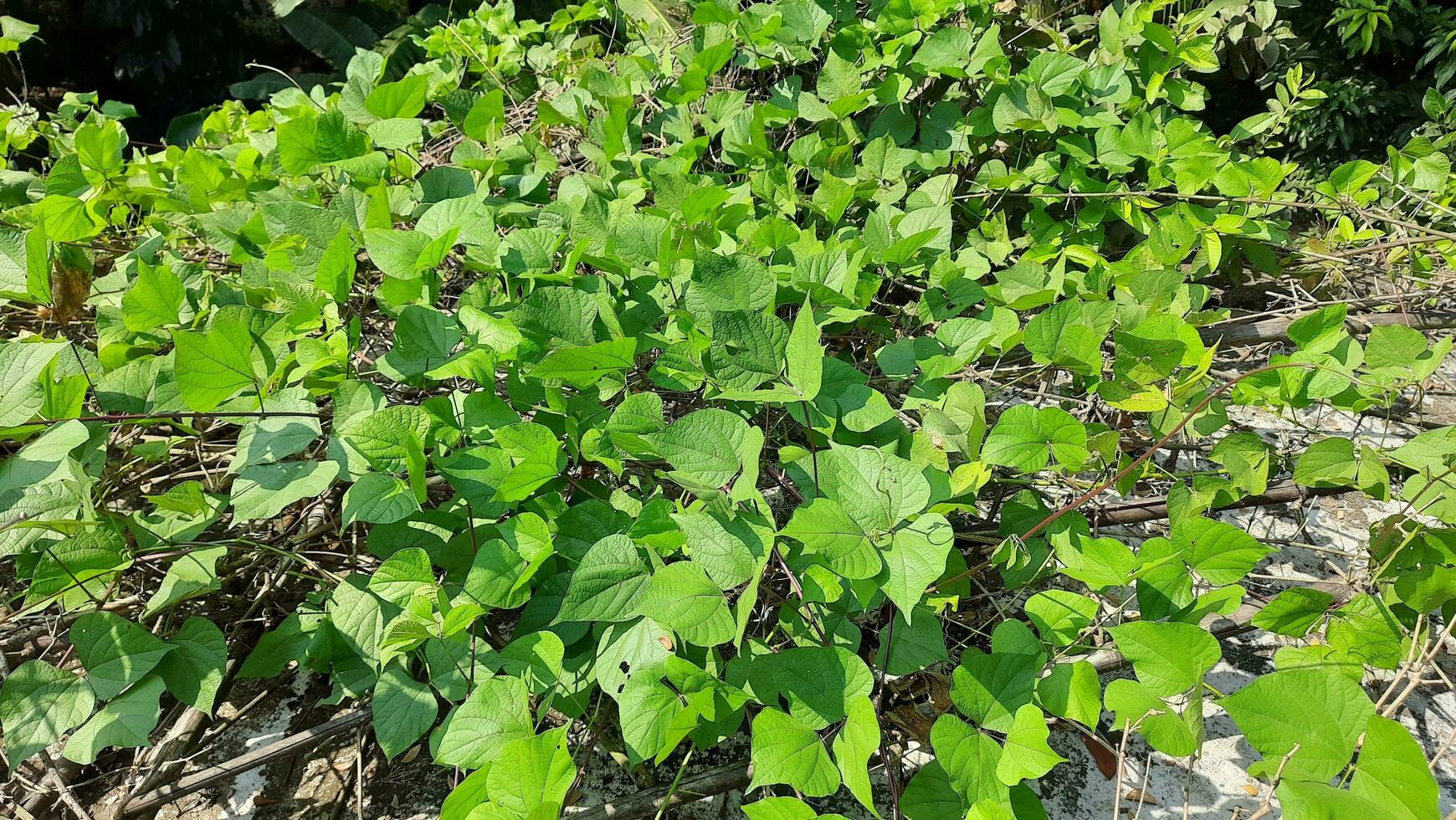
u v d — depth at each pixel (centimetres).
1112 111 174
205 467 137
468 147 164
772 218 130
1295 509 149
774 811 73
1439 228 170
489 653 93
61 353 117
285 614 129
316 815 114
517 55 221
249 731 123
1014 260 168
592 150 161
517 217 149
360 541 132
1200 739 76
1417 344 107
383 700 92
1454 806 108
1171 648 78
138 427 129
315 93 201
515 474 92
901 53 177
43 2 623
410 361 105
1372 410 158
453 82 203
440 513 101
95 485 111
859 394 105
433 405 101
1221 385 120
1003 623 90
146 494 124
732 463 90
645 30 224
